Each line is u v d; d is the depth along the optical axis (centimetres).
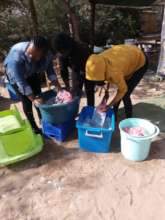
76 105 358
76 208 260
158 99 485
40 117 395
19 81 320
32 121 368
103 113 344
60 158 332
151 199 269
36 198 274
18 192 282
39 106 330
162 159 325
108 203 265
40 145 341
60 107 327
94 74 288
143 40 1001
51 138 371
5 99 509
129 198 270
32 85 358
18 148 324
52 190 283
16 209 261
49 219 249
